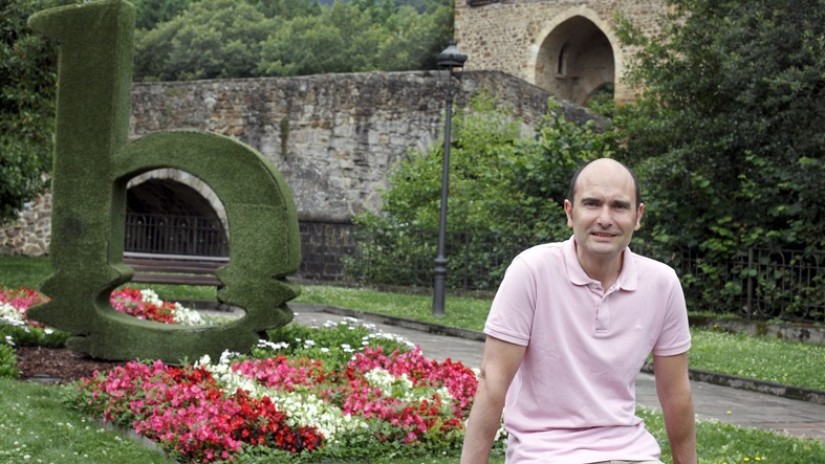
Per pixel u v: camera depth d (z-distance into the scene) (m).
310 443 6.36
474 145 25.61
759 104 17.25
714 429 7.60
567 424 3.28
